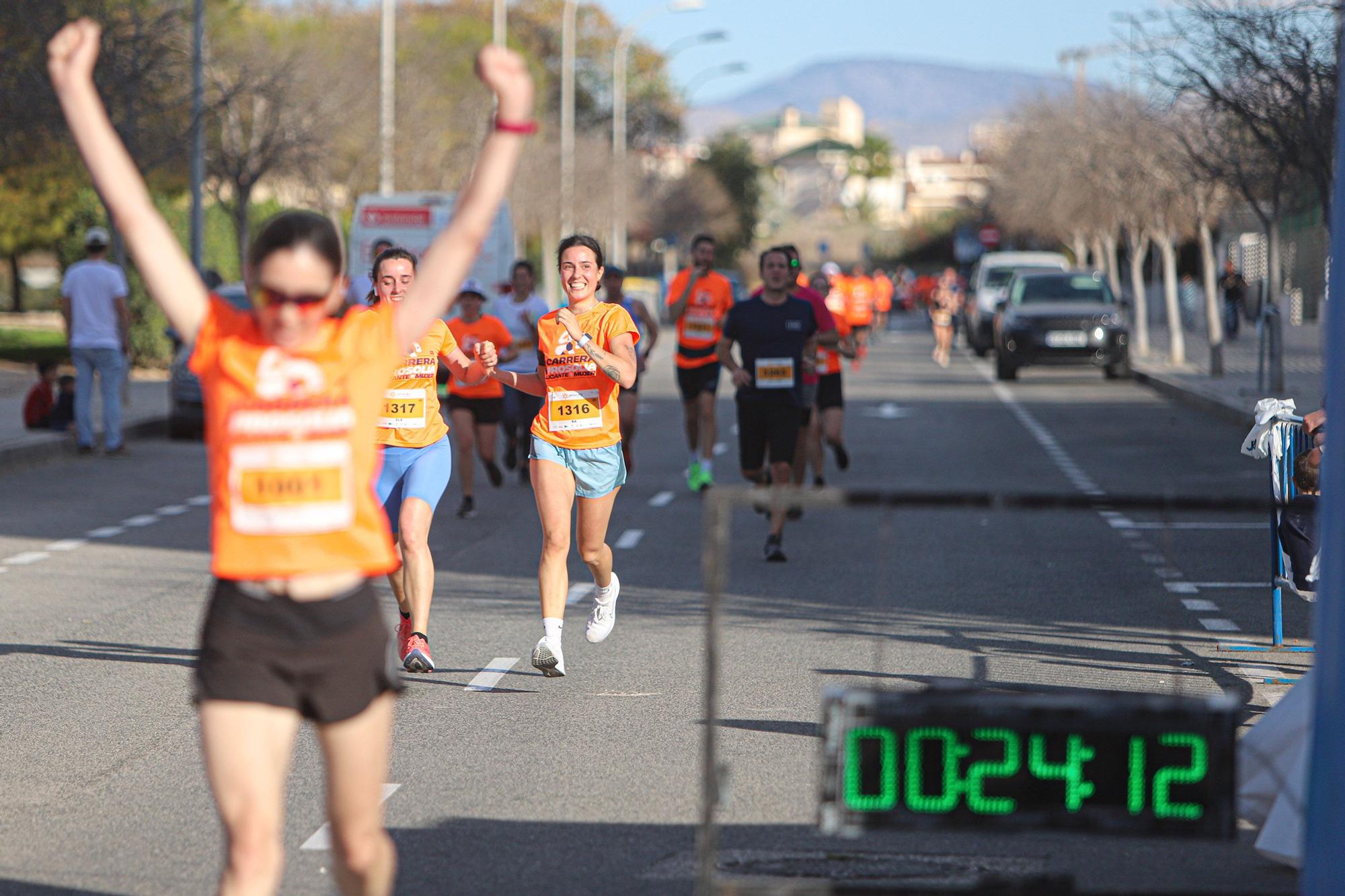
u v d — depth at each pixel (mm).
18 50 66688
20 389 81875
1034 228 168750
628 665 25547
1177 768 11547
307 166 100562
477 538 40344
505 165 10914
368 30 155125
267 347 11219
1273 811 15148
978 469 54625
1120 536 40250
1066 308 101562
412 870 15867
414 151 140250
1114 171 113188
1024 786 11578
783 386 36062
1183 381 89688
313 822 17438
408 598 24391
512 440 54719
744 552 38062
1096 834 11570
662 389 100375
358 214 84250
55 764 19828
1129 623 28922
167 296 11164
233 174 93500
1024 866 15805
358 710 11242
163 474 54125
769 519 43406
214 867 15969
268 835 11055
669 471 56312
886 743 11586
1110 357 99438
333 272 11156
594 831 17109
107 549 38344
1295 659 25688
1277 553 26000
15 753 20344
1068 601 31250
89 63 10891
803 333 36219
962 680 24016
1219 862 16078
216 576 11109
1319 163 60625
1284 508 25047
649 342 52312
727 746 20562
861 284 125188
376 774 11508
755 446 36562
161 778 19172
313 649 11055
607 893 15133
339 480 11117
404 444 24438
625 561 36781
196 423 64875
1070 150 135375
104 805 18078
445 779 19141
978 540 39688
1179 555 37250
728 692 23578
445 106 153250
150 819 17547
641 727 21562
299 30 150125
